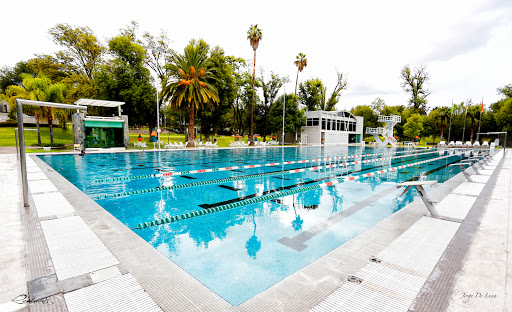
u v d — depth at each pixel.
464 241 2.82
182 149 20.56
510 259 2.38
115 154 16.20
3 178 6.70
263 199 5.55
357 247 2.72
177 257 2.87
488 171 8.78
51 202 4.41
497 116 35.88
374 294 1.86
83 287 1.95
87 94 24.94
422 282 2.01
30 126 29.42
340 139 39.88
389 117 34.31
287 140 40.00
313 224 3.99
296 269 2.61
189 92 21.50
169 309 1.72
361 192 6.21
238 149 23.66
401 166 11.71
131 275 2.16
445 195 5.14
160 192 6.11
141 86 23.59
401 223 3.48
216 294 1.94
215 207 4.90
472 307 1.66
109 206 4.93
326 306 1.74
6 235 2.96
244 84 37.09
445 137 44.53
